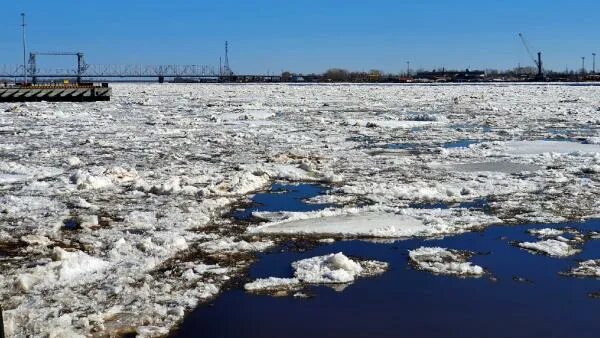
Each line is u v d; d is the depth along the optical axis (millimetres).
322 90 87688
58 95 51844
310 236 10336
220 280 8180
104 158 19000
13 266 8547
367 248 9695
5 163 17500
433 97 65375
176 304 7332
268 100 58938
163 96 67000
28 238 9719
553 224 11148
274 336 6535
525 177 15836
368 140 25078
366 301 7496
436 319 6977
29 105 45750
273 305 7371
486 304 7422
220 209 12234
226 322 6867
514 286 8023
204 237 10125
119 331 6566
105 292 7590
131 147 21828
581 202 12844
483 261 9055
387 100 59406
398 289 7902
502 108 45656
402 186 14234
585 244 9891
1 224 10781
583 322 6906
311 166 16859
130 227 10688
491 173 16406
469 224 11055
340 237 10289
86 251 9242
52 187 14023
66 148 21344
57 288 7723
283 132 27984
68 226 10773
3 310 6973
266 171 16297
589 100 56375
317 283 8094
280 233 10469
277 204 12766
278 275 8414
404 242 10031
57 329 6410
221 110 43281
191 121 33500
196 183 14688
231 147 22141
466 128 30641
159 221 11094
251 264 8883
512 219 11477
